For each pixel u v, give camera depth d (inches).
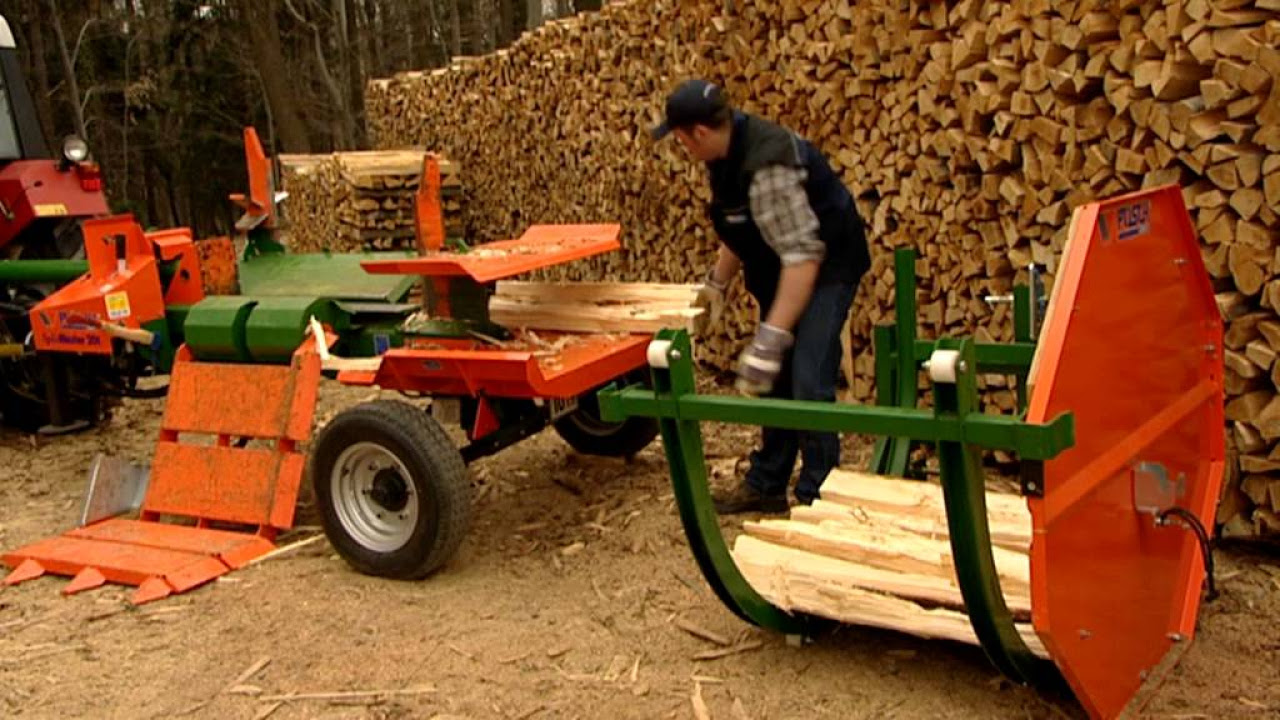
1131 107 155.9
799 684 128.0
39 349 219.8
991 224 190.2
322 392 307.3
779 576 130.4
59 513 213.3
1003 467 192.4
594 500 198.7
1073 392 97.4
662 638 142.3
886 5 205.2
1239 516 151.5
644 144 311.7
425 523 160.1
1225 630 131.6
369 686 135.0
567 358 169.3
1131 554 112.7
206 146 1274.6
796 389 167.9
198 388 189.9
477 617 152.6
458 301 180.7
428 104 546.9
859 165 223.6
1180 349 122.5
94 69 1203.9
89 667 144.6
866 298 227.1
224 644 148.8
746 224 161.5
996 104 181.5
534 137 412.5
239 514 183.3
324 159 563.5
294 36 1294.3
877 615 123.0
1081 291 98.1
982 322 195.0
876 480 146.5
